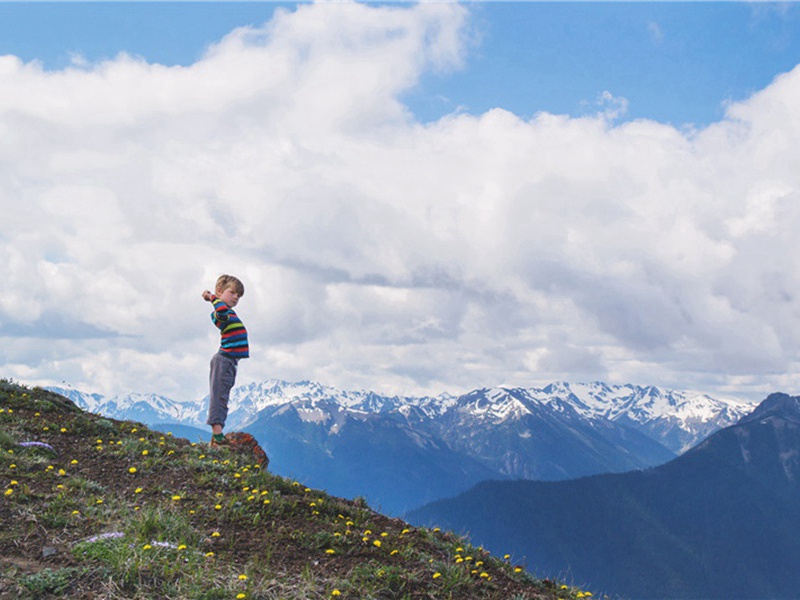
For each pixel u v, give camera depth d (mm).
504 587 11812
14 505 11711
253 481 15039
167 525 11555
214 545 11344
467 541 14383
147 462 15477
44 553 10078
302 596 9641
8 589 8875
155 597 9188
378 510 15602
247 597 9320
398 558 12039
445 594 10812
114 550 10156
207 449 17453
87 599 8945
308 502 14289
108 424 18531
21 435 16312
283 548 11656
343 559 11586
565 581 13195
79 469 14805
